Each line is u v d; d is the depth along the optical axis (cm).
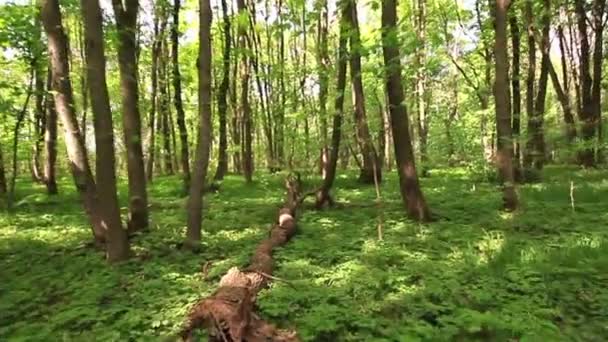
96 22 729
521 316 483
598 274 606
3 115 1494
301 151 1691
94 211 870
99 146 751
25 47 1248
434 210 1077
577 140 1446
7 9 1126
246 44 2122
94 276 689
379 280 600
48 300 623
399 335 454
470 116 2334
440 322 479
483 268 640
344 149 2689
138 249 825
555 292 556
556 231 824
